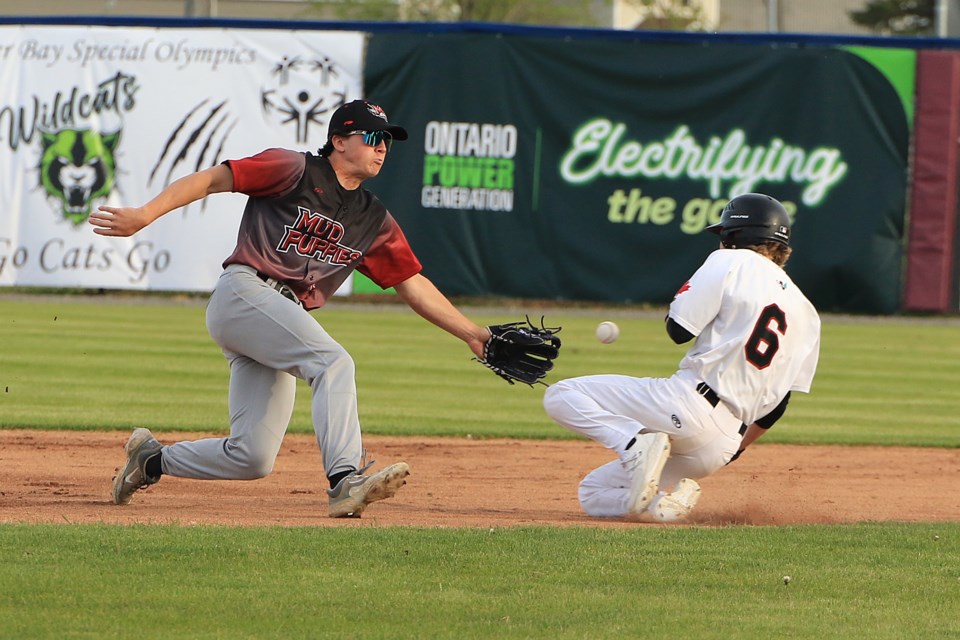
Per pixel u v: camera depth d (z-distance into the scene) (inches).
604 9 5944.9
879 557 679.7
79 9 4343.0
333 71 2856.8
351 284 2955.2
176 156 2861.7
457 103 2866.6
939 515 908.6
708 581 614.2
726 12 5088.6
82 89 2854.3
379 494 751.7
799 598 587.5
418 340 2263.8
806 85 2886.3
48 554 626.5
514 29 2871.6
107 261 2839.6
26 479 964.0
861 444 1323.8
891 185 2886.3
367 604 555.5
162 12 4372.5
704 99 2893.7
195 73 2856.8
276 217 743.1
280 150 743.7
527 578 609.0
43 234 2856.8
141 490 919.0
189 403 1450.5
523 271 2896.2
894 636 526.9
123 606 541.3
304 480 1014.4
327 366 746.8
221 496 906.7
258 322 740.7
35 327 2257.6
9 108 2869.1
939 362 2166.6
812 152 2891.2
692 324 761.6
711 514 854.5
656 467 767.7
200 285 2822.3
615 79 2888.8
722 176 2908.5
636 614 550.9
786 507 916.6
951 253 2901.1
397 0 5487.2
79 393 1502.2
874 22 5172.2
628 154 2898.6
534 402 1598.2
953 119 2869.1
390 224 783.7
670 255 2915.8
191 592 565.6
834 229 2898.6
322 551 650.2
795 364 789.2
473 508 884.0
